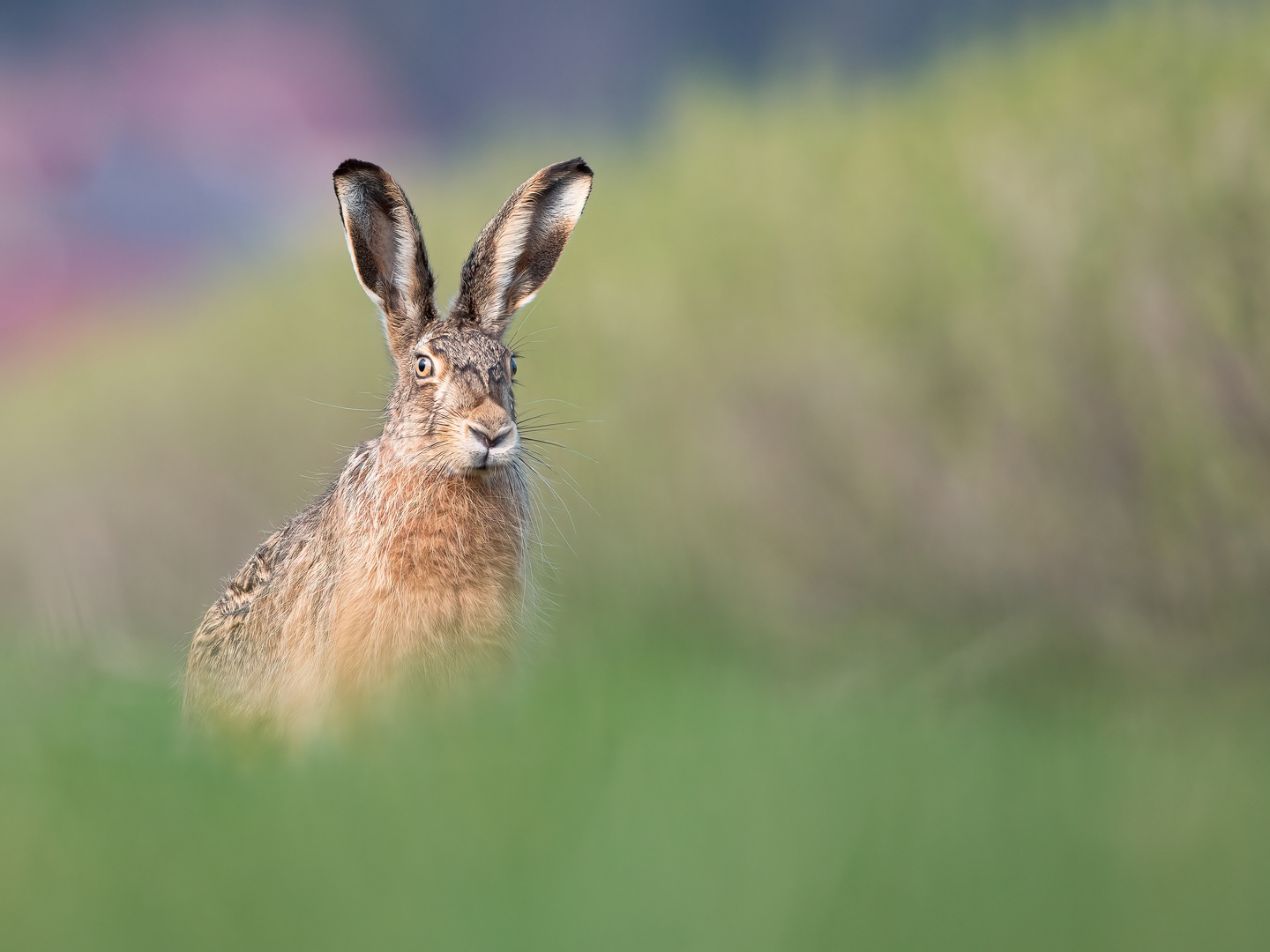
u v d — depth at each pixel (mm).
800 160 26625
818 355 21938
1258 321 18422
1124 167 21141
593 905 5832
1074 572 18156
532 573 12672
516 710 9086
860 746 8195
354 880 6141
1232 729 9906
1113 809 6836
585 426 23391
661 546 21125
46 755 8289
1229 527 17609
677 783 7398
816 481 20719
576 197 13523
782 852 6242
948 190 23406
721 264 25016
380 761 8172
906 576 19281
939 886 5926
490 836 6617
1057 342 19844
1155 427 18562
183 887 6094
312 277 37125
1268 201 19078
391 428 12016
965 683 15742
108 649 15711
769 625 19375
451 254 29797
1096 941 5473
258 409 30875
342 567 11641
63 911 5883
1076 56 24500
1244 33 22234
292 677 11852
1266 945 5422
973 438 19969
